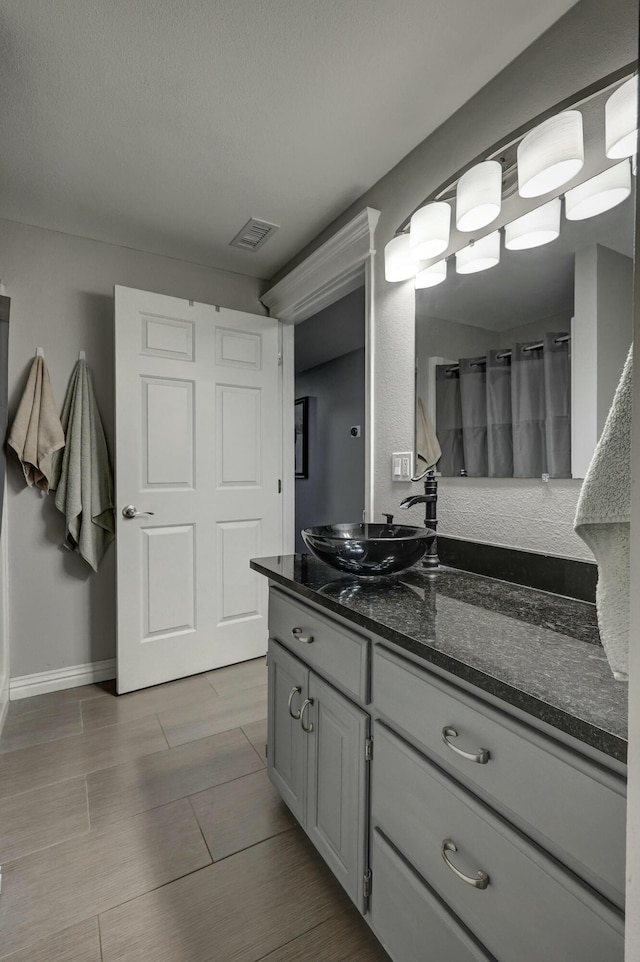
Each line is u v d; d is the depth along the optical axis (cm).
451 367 156
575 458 120
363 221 190
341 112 152
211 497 254
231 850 134
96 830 141
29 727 197
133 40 125
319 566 152
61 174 184
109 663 246
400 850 93
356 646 107
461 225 137
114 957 104
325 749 119
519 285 133
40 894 119
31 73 135
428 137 164
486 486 144
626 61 106
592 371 116
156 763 173
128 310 229
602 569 59
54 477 228
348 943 108
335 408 493
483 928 74
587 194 115
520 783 68
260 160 177
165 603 241
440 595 119
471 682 74
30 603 227
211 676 248
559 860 63
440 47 128
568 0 114
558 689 66
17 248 222
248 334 266
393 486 183
